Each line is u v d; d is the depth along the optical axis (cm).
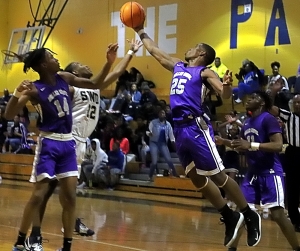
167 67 479
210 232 691
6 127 1515
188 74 440
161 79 1573
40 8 1869
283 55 1345
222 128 1036
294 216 710
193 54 459
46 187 458
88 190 1214
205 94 440
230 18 1439
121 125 1284
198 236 659
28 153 1448
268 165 516
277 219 518
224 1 1452
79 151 589
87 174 1248
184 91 436
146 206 966
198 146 430
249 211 449
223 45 1453
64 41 1812
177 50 1544
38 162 454
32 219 457
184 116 433
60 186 464
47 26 1812
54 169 455
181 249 572
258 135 517
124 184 1227
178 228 721
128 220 785
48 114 454
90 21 1745
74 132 582
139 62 1622
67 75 479
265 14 1377
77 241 601
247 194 527
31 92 446
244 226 464
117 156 1247
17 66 1931
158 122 1188
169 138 1203
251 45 1401
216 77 429
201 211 912
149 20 1603
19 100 444
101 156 1234
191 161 445
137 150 1301
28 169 1412
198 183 446
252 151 519
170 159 1183
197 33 1504
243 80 1283
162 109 1212
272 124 510
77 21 1780
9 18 1955
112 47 479
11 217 775
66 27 1809
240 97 1269
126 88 1456
